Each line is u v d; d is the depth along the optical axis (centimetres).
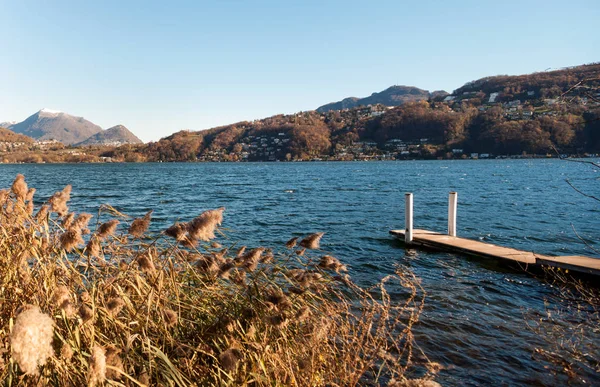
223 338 306
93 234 294
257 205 2633
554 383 469
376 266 1029
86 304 261
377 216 2092
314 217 2045
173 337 305
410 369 479
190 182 5338
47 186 4291
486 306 725
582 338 586
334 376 324
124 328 271
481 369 495
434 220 1953
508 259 1023
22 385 200
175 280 333
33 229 302
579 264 896
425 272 973
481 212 2217
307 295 436
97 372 176
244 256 357
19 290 253
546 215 2083
